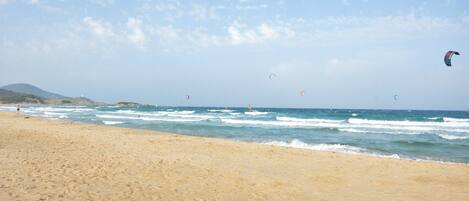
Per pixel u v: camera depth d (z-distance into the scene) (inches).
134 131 918.4
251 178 366.6
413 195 335.0
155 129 1133.1
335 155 553.6
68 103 7372.1
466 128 1245.7
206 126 1254.3
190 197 286.4
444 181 397.7
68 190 287.4
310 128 1181.1
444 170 455.2
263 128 1182.9
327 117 2138.3
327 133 1016.9
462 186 375.6
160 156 479.5
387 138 891.4
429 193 344.5
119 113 2501.2
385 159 525.7
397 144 767.7
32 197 262.8
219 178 357.1
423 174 431.5
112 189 297.1
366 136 940.6
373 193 338.3
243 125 1314.0
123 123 1396.4
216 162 462.9
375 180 396.2
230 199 288.5
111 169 375.6
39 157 434.0
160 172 370.9
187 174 367.9
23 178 319.6
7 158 419.2
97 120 1588.3
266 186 336.8
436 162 543.2
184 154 518.9
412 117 2309.3
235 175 375.2
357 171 442.3
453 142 808.9
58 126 1030.4
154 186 313.3
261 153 561.0
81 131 872.3
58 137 680.4
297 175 407.8
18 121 1213.7
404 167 471.2
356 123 1478.8
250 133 1010.1
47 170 358.0
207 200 281.3
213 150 581.9
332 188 351.6
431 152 666.2
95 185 307.4
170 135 819.4
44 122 1202.0
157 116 2038.6
